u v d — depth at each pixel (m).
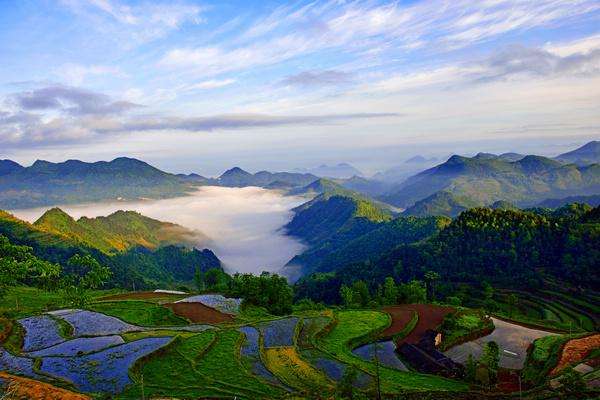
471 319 112.19
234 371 74.50
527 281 184.12
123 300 132.50
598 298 156.75
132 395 61.81
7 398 55.06
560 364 78.38
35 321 104.50
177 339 87.56
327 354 87.94
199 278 188.75
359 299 154.62
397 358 92.56
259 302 136.88
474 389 73.19
